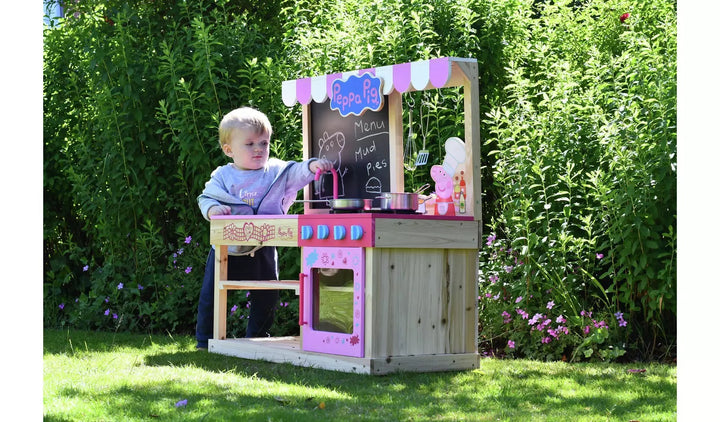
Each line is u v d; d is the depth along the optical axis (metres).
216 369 4.98
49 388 4.24
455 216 4.94
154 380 4.48
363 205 5.03
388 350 4.75
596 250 5.54
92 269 8.27
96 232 7.91
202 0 8.40
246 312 6.70
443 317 4.95
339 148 5.84
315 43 7.11
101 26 8.11
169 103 7.42
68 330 7.01
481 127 6.75
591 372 4.86
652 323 5.38
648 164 5.30
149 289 7.45
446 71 4.82
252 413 3.66
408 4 6.87
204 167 7.10
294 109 6.97
